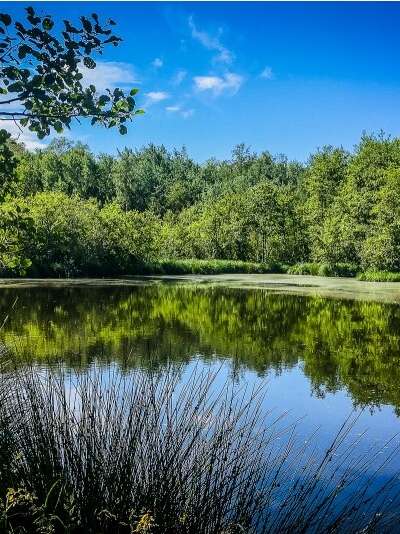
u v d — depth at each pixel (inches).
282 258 2007.9
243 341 478.9
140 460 125.5
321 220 1996.8
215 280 1333.7
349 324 597.6
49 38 122.0
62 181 2874.0
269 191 2028.8
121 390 172.9
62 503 109.3
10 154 146.8
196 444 139.1
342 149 2333.9
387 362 401.4
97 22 125.1
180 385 298.2
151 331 518.3
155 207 3112.7
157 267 1588.3
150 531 110.2
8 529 102.0
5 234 165.3
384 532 145.1
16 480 115.6
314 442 223.8
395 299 875.4
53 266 1284.4
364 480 186.5
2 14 119.8
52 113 132.2
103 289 970.7
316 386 324.8
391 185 1574.8
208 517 118.6
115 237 1473.9
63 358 370.6
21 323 546.3
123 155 3523.6
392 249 1457.9
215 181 3567.9
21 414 132.7
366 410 278.7
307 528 131.7
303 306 762.8
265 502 135.0
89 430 126.3
